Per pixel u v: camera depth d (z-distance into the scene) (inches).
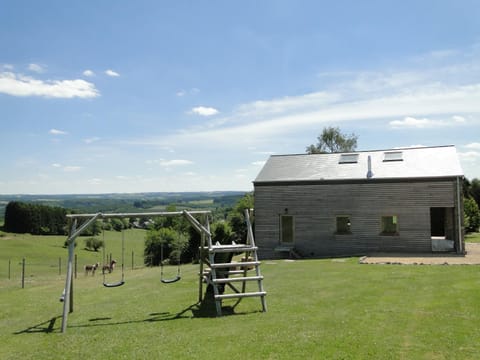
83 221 422.3
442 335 290.2
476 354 254.1
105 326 359.9
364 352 260.2
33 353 288.5
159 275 762.8
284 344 279.3
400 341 279.7
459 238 827.4
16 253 1862.7
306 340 285.7
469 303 380.8
